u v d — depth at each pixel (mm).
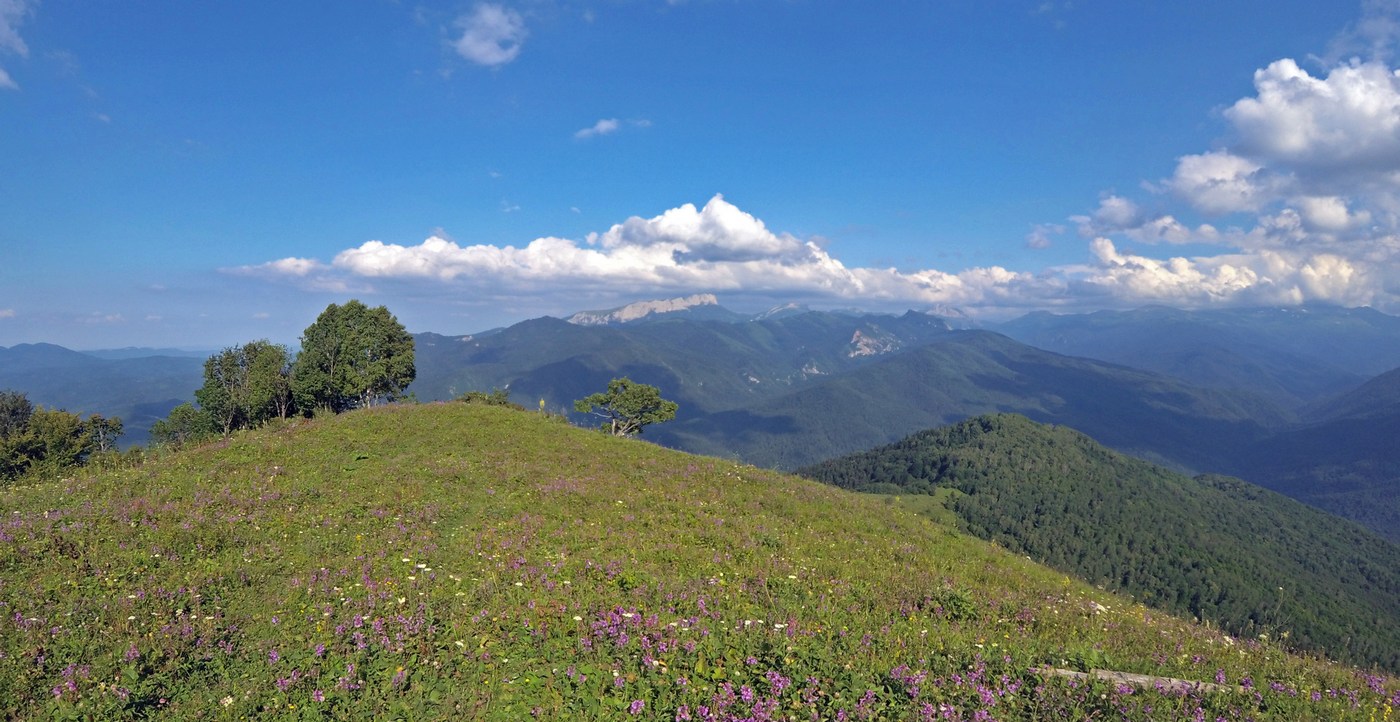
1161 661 12062
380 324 72125
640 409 85438
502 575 15727
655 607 13523
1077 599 19531
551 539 19672
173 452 34938
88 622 11492
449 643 11203
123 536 16391
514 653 10922
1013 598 17375
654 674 9836
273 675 9914
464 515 22484
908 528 27766
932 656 10961
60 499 20984
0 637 10594
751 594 15062
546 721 8875
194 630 11398
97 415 80188
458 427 39594
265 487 23734
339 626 11805
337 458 30016
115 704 8820
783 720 8562
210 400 70812
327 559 16438
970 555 24641
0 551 14523
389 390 74500
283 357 71062
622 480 29953
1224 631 18438
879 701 9078
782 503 28359
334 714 8875
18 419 76125
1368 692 11547
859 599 15328
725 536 21562
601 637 11438
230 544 16984
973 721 8594
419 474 27484
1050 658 11625
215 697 9312
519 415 45562
